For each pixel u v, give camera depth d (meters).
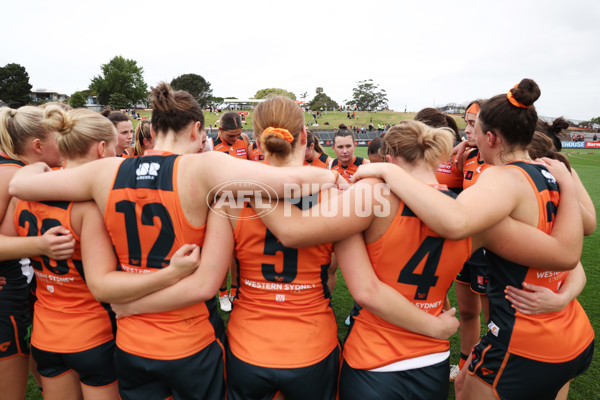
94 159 1.65
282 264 1.44
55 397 1.72
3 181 1.70
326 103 98.75
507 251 1.42
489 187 1.35
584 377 2.56
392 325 1.44
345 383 1.48
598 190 10.84
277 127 1.39
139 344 1.45
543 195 1.45
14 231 1.71
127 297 1.42
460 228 1.20
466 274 2.54
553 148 2.04
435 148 1.37
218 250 1.42
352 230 1.30
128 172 1.44
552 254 1.39
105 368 1.67
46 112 1.54
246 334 1.47
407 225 1.33
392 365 1.40
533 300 1.47
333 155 20.31
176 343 1.44
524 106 1.46
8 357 1.85
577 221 1.46
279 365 1.39
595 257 5.17
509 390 1.56
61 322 1.63
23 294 1.91
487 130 1.56
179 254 1.38
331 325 1.54
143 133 3.11
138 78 70.69
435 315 1.49
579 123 57.94
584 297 3.79
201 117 1.62
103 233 1.53
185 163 1.42
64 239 1.51
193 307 1.49
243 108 76.69
